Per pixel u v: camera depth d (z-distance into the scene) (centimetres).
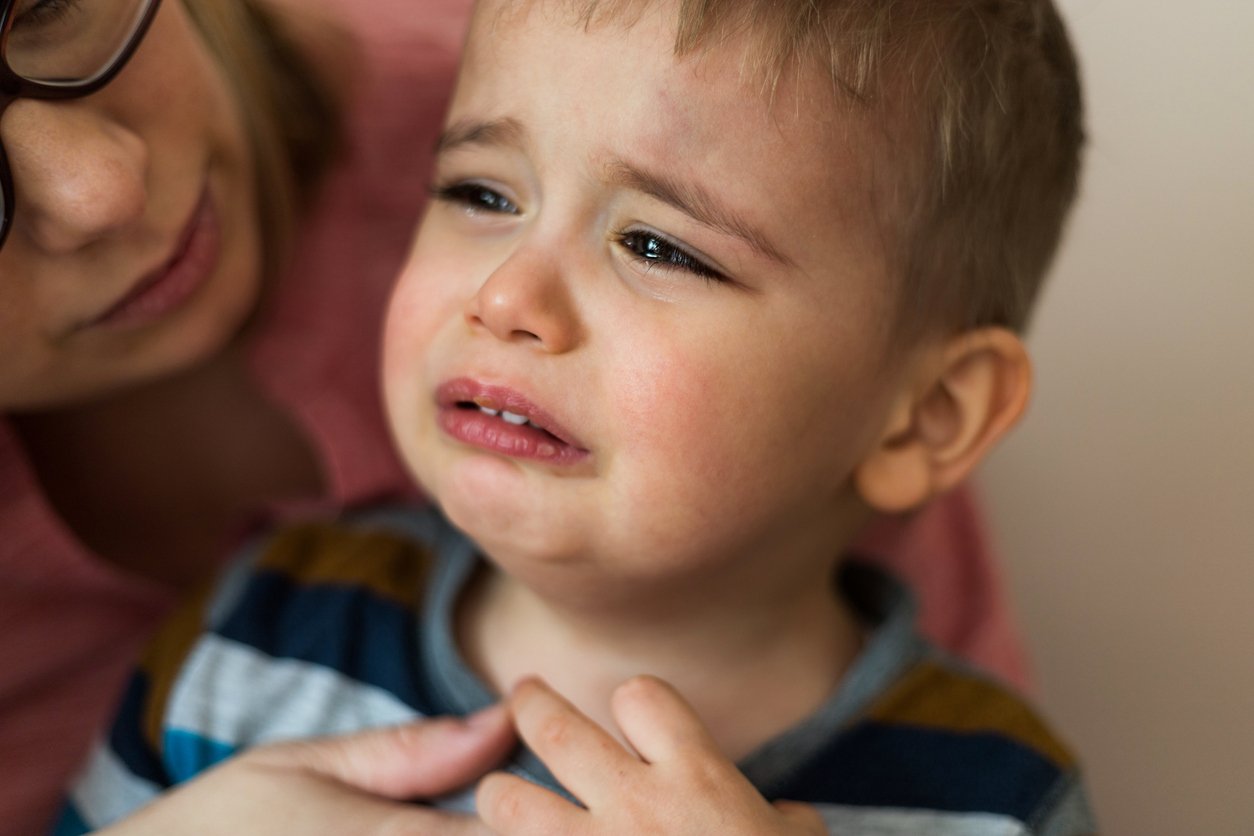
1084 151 97
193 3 87
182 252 81
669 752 71
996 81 79
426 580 95
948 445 85
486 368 72
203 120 81
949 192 78
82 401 87
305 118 100
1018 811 80
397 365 78
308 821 73
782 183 70
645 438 70
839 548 88
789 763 80
